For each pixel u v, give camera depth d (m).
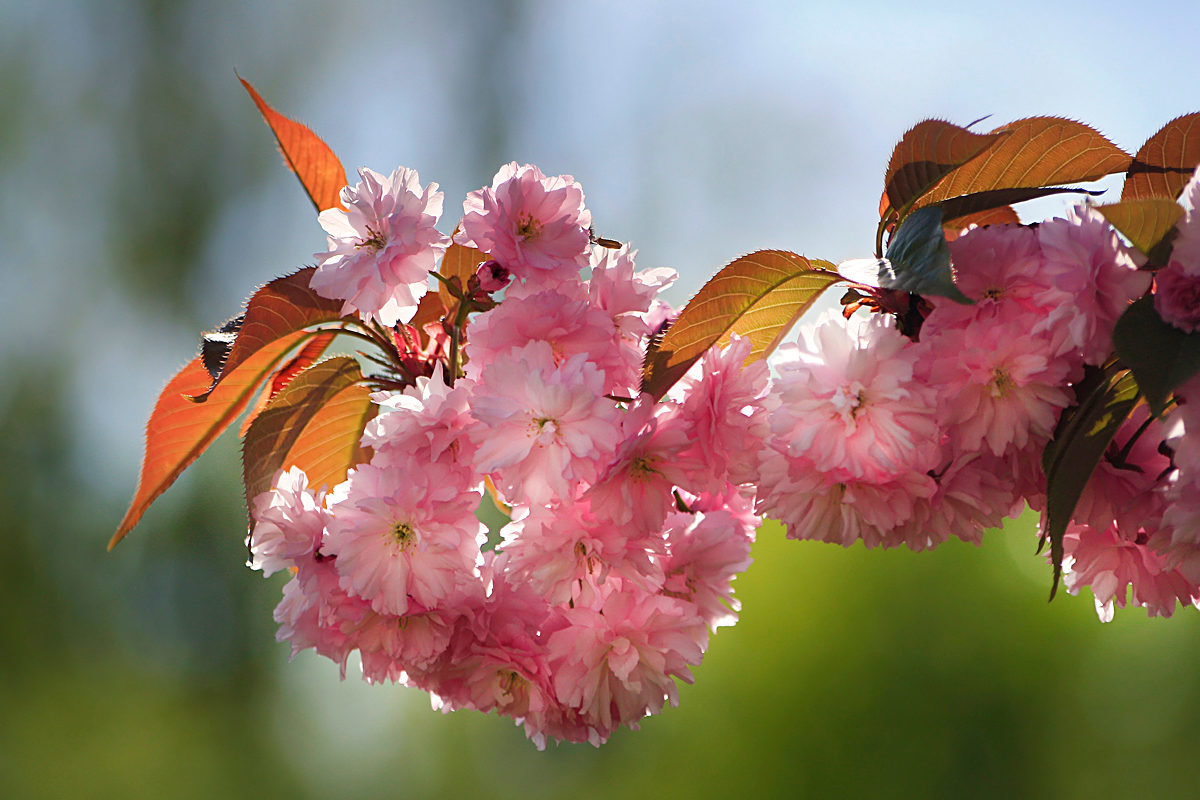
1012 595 7.48
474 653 3.76
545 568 3.73
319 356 3.83
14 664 10.84
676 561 3.76
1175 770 7.38
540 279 3.75
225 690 10.95
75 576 11.30
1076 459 3.71
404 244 3.75
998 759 7.34
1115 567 3.75
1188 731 7.41
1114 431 3.71
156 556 11.11
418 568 3.74
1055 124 3.75
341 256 3.76
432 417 3.74
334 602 3.76
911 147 3.75
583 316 3.74
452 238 3.77
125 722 10.87
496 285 3.76
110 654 11.09
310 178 3.83
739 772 7.63
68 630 11.11
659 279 3.78
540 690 3.76
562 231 3.75
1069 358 3.71
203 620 10.98
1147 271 3.69
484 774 10.02
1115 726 7.43
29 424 11.83
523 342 3.74
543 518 3.73
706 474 3.73
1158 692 7.46
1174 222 3.68
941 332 3.71
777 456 3.73
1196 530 3.70
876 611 7.43
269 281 3.77
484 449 3.72
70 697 10.88
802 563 7.53
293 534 3.76
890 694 7.34
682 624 3.75
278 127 3.82
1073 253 3.69
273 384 3.82
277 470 3.80
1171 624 7.55
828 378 3.71
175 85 13.03
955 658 7.39
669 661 3.75
